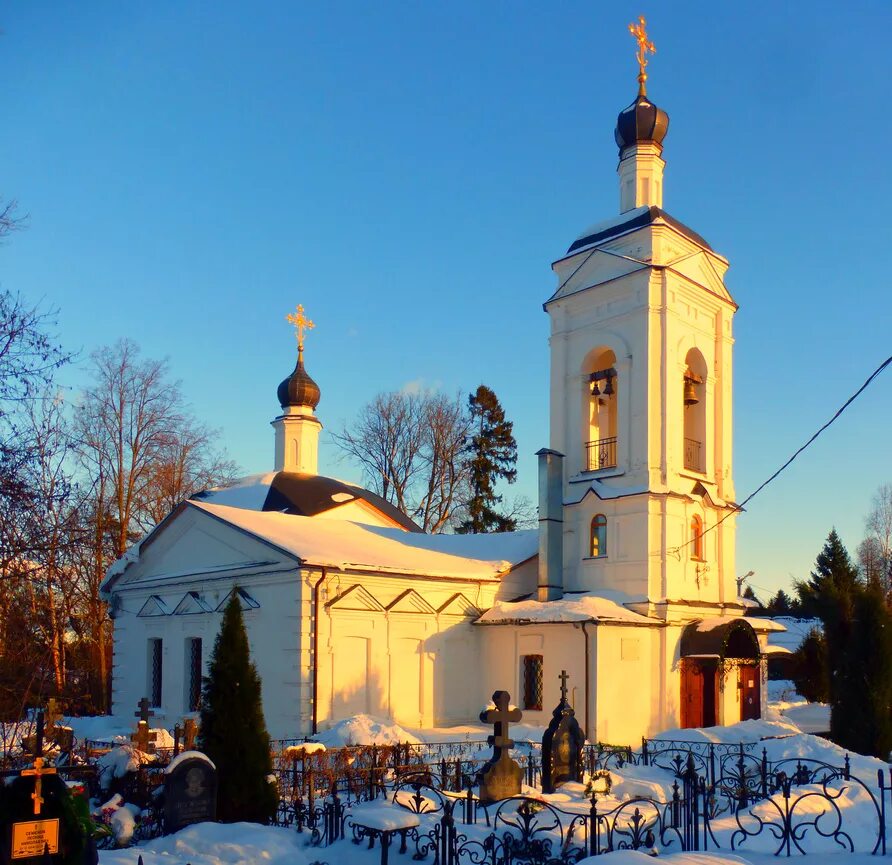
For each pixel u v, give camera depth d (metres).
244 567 27.30
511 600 30.95
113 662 33.81
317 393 41.56
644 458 29.08
